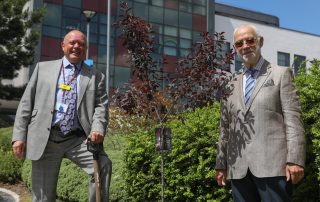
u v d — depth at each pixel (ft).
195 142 18.17
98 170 14.33
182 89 18.43
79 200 25.23
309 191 15.43
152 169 20.03
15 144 14.66
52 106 14.69
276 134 12.43
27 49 72.84
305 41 147.95
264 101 12.59
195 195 18.48
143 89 18.34
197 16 123.75
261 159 12.38
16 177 35.96
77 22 104.47
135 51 18.15
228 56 18.01
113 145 33.99
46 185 14.85
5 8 68.74
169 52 117.50
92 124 14.79
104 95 15.46
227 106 13.74
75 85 15.01
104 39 107.14
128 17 17.97
